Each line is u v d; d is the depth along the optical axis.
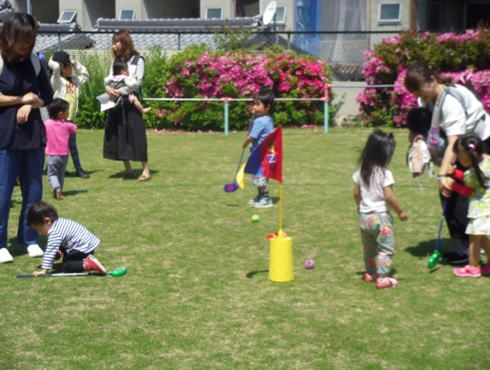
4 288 5.25
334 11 18.86
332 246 6.33
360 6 18.78
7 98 5.81
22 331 4.44
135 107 9.34
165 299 5.00
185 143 13.02
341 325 4.50
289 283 5.33
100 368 3.92
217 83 14.70
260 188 7.87
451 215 5.75
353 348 4.16
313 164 10.54
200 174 9.88
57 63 9.52
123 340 4.30
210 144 12.86
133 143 9.38
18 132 5.91
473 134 5.50
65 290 5.20
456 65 14.38
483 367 3.91
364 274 5.44
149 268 5.72
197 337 4.33
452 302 4.90
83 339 4.31
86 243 5.61
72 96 9.63
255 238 6.62
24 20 5.64
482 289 5.17
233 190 8.09
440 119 5.48
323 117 15.19
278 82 14.89
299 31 17.53
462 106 5.42
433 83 5.50
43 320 4.62
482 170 5.25
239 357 4.05
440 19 20.23
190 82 14.75
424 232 6.79
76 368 3.92
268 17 17.62
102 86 15.40
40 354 4.10
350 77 17.28
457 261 5.79
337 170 10.05
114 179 9.59
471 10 20.62
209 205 7.99
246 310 4.78
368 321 4.57
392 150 5.08
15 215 7.57
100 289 5.22
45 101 6.15
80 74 10.00
